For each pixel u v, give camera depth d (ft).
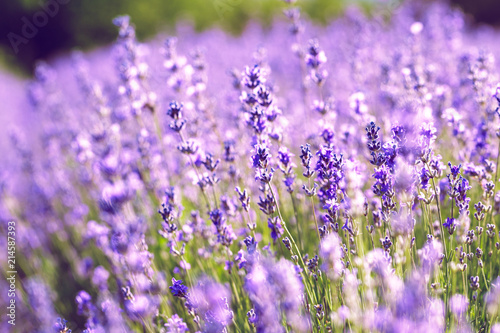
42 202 17.39
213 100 13.01
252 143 8.54
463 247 7.33
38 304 10.34
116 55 14.28
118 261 10.25
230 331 8.07
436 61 17.54
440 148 11.34
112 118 16.48
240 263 7.95
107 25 50.34
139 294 7.64
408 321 4.95
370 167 10.22
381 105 15.10
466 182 6.79
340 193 7.53
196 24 50.47
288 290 4.88
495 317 6.79
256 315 6.71
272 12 47.32
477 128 9.32
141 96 13.07
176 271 8.87
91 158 14.20
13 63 49.24
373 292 7.00
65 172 19.06
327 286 7.64
